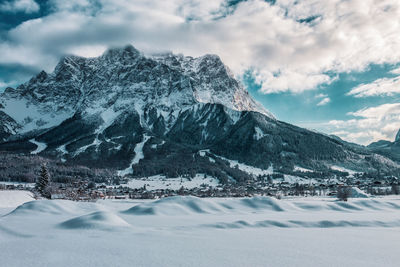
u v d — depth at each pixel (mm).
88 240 21406
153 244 19922
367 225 34938
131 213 52500
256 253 17578
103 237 22875
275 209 58781
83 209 56500
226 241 21812
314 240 23219
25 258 15719
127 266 14227
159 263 14805
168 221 37938
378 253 18469
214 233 26250
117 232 25500
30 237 23250
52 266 14195
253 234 26156
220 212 54344
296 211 57656
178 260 15461
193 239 22406
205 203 58281
